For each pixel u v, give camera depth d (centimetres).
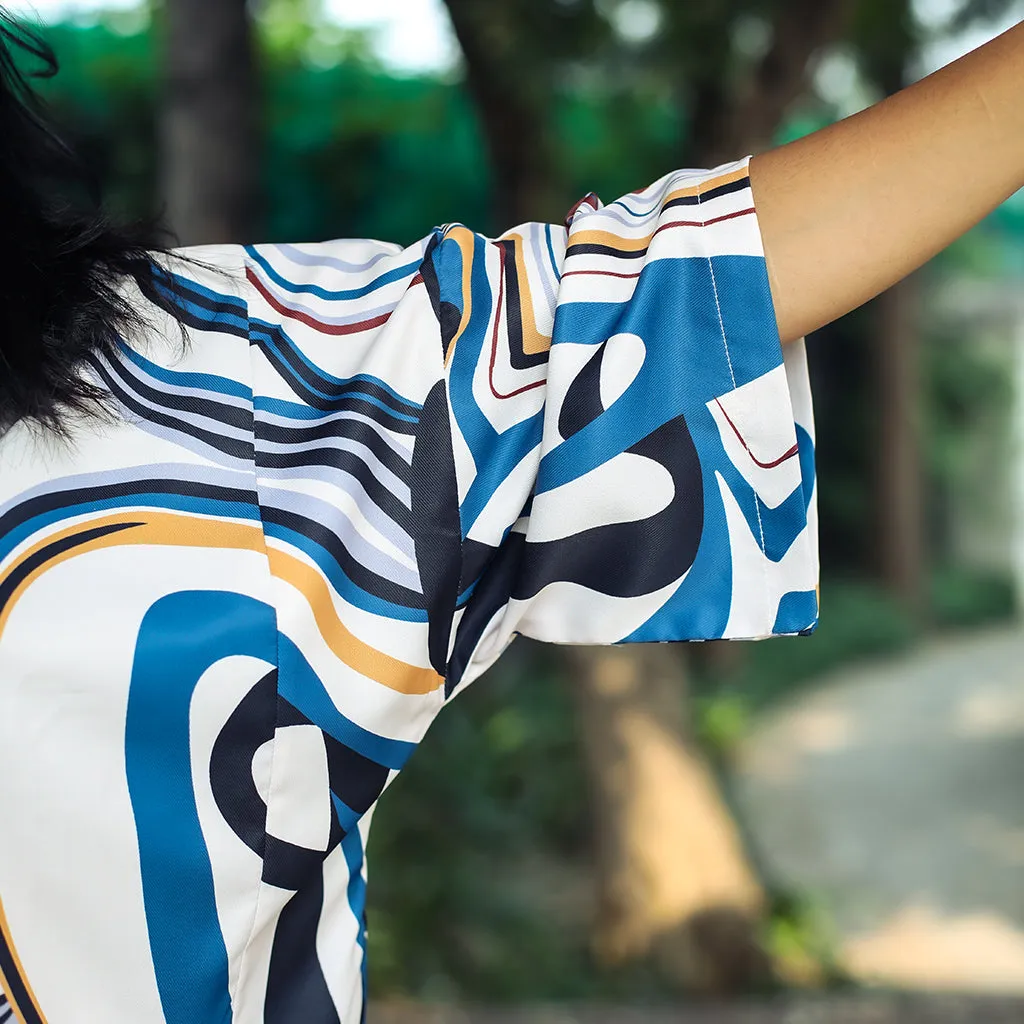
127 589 75
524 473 84
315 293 85
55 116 92
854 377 1493
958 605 1535
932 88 83
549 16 418
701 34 430
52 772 74
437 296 84
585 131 834
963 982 542
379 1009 398
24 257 77
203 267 85
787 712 1058
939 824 776
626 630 86
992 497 1745
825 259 83
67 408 75
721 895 519
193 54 385
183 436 78
